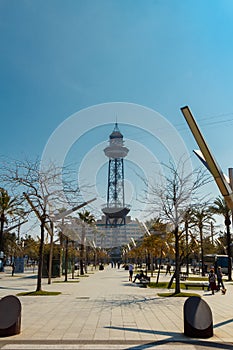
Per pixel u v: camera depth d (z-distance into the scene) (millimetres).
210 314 9398
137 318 11984
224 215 38344
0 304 9430
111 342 8523
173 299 17812
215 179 11062
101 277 40375
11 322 9203
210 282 21797
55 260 39344
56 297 18297
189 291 23125
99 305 15273
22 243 60000
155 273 51219
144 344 8352
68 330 9859
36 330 9820
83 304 15555
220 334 9570
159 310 13906
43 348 7828
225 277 44594
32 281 31719
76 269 60562
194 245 26844
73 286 26234
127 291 22312
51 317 12023
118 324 10844
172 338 9008
